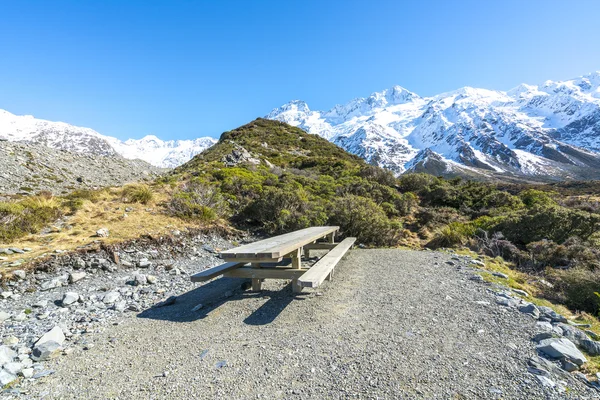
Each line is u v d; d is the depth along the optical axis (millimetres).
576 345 3359
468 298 4777
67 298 5285
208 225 10164
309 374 2967
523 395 2559
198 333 4020
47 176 31438
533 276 6574
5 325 4453
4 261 6234
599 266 6453
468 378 2801
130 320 4629
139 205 10969
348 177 20203
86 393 2869
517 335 3574
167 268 7363
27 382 3066
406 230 11398
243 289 5680
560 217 9227
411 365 3033
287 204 11148
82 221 9023
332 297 5008
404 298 4836
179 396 2746
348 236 10000
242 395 2713
